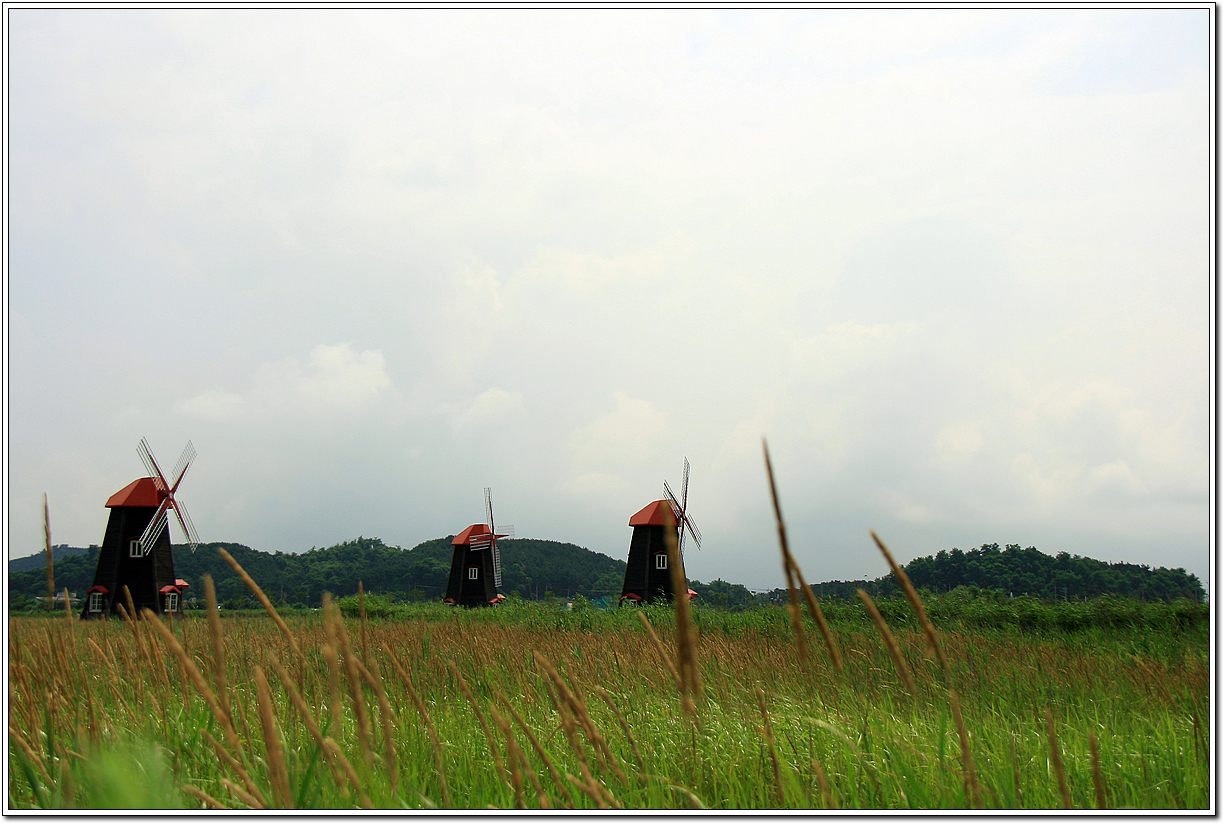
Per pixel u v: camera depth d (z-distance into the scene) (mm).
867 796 3623
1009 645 10172
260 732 3613
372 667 2217
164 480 37344
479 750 4441
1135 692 6949
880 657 8383
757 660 7547
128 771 1409
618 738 4500
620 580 92125
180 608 36438
